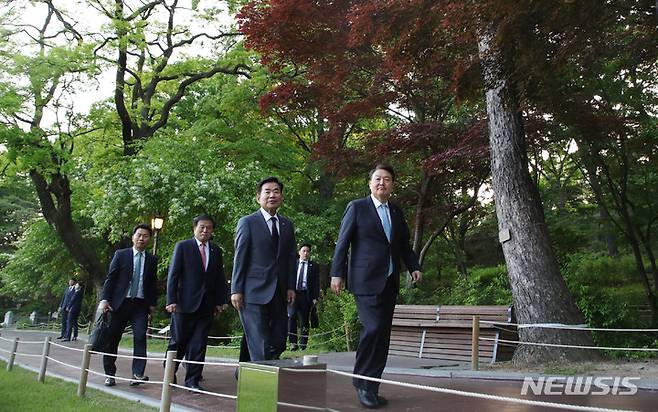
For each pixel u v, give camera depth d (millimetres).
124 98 19719
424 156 12859
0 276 31047
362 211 4824
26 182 33094
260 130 18016
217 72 18859
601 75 10953
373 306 4691
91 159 18906
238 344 12891
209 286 6383
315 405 2982
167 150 15898
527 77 7570
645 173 12578
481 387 5910
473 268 20406
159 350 11727
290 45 10672
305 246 11328
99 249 23797
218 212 15398
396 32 7691
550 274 7699
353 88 12734
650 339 9000
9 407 5125
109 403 5395
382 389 5699
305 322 11289
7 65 15617
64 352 11523
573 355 7344
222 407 5039
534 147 11719
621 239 15617
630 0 6617
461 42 8531
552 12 6367
